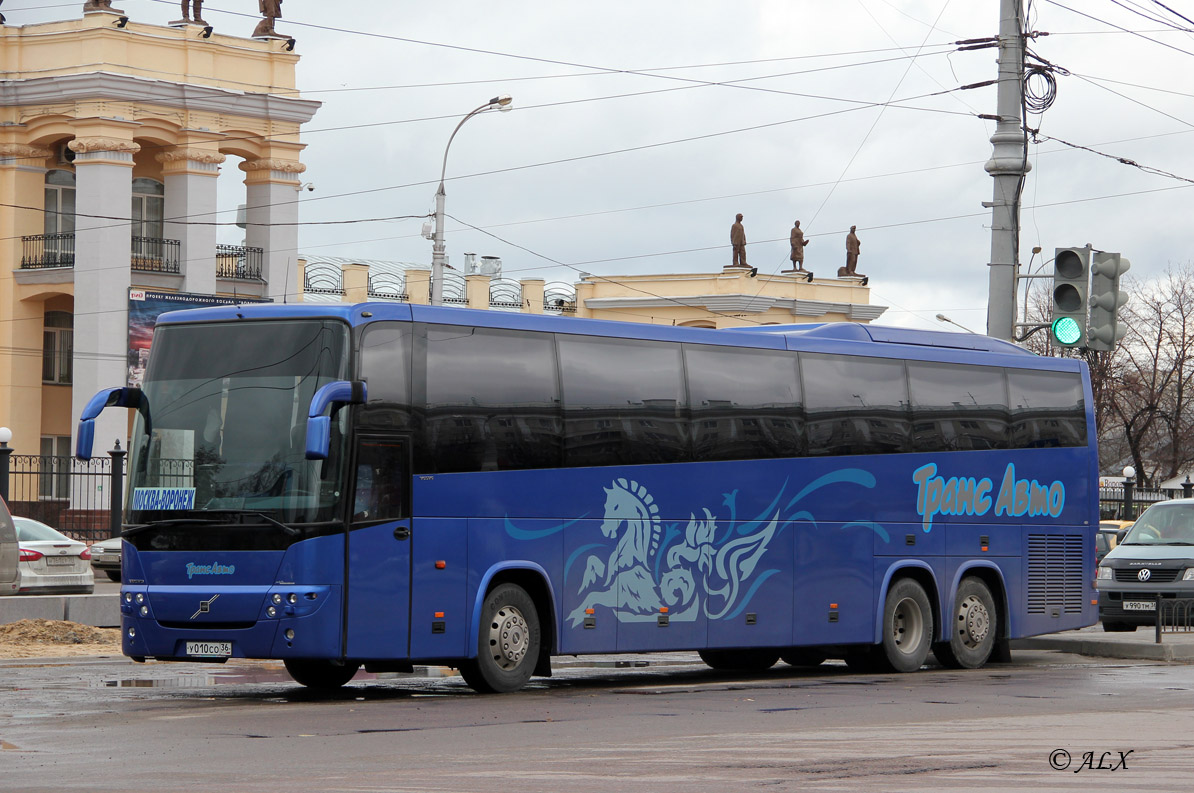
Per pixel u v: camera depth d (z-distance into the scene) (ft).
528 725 48.19
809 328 71.05
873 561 70.85
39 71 190.80
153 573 55.16
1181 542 98.27
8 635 79.20
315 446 51.78
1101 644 82.33
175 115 192.34
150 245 197.26
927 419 73.72
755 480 66.54
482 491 57.72
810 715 51.83
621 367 62.69
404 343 56.13
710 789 35.76
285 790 35.12
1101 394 262.67
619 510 61.82
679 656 85.51
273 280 201.46
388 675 69.15
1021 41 86.02
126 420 186.50
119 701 54.95
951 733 46.78
